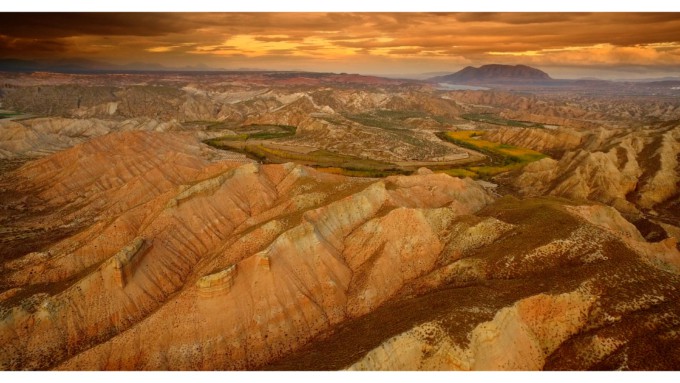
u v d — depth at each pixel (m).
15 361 56.31
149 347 56.03
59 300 61.50
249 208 96.44
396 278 70.06
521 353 48.53
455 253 73.19
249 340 58.50
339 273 70.38
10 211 113.88
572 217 72.62
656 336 46.34
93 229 86.81
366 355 45.38
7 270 79.00
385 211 81.94
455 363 44.94
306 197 91.38
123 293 65.06
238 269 63.62
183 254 78.75
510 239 70.44
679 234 96.50
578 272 57.66
